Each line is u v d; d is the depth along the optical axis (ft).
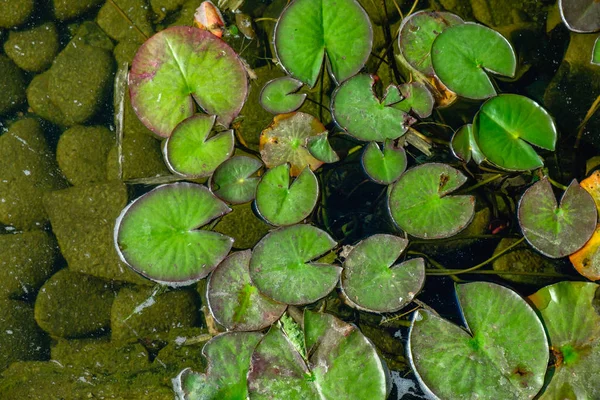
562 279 6.55
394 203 6.27
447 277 6.86
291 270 6.06
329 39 6.93
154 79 6.95
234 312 6.06
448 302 6.66
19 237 8.16
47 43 8.87
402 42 7.06
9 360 7.68
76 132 8.48
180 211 6.43
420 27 7.03
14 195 8.25
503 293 5.82
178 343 7.36
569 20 6.79
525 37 7.63
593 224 5.94
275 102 6.99
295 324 6.35
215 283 6.16
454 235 6.56
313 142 6.74
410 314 6.66
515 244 6.56
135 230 6.34
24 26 8.95
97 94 8.57
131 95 6.95
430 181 6.26
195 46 6.97
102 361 7.41
